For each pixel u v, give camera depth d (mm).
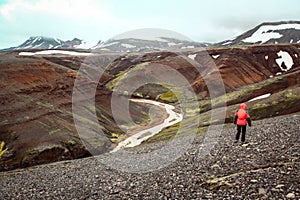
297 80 85250
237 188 13930
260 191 13016
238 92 87688
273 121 39844
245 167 18141
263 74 190500
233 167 18656
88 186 20719
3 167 43531
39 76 74125
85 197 18219
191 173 18688
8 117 54500
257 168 17234
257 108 58281
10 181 30312
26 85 68438
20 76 70625
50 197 20562
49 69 79375
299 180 13445
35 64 78750
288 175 14312
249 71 185250
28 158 45812
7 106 57594
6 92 62031
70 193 20312
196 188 15453
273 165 16844
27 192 23766
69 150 49469
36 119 55906
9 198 22859
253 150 22422
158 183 17391
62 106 66250
